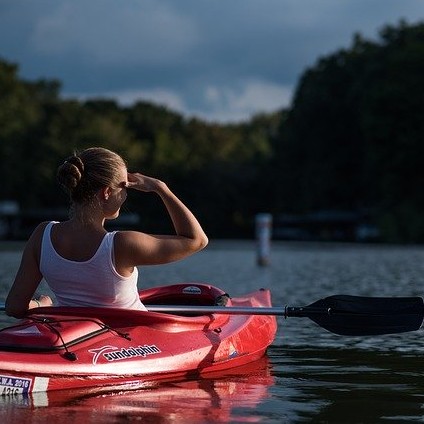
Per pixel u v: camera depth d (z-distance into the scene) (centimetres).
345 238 13400
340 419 835
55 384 911
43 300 1036
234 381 1027
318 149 12706
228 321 1204
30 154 14150
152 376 985
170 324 1048
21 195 14075
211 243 10675
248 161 16850
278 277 3266
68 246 942
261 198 14750
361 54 12950
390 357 1245
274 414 852
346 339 1440
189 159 16050
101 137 14562
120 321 999
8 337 932
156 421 810
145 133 17500
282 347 1344
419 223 10131
